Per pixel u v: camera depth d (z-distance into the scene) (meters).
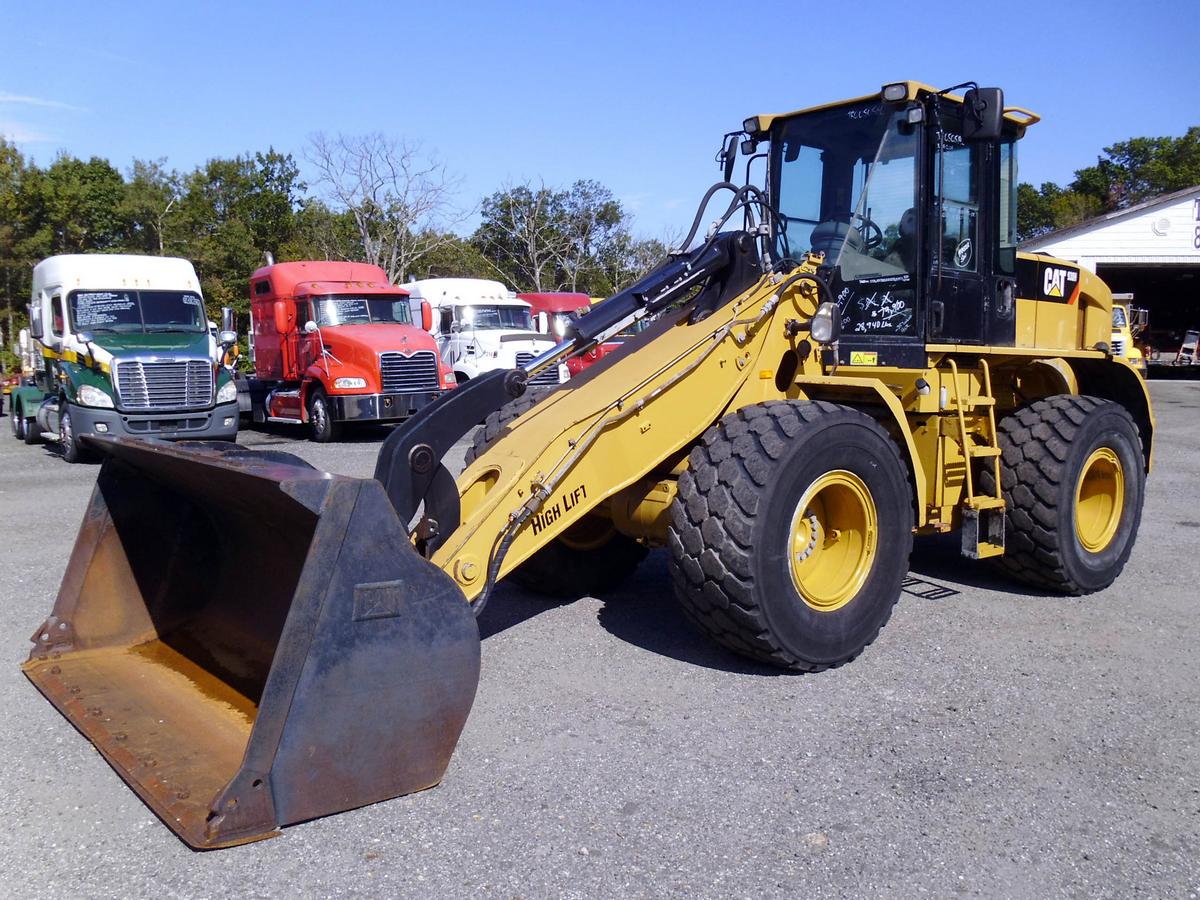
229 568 4.43
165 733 3.56
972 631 5.28
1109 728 4.01
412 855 3.02
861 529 4.67
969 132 5.01
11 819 3.24
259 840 3.05
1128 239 27.97
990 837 3.16
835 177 5.59
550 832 3.16
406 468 3.92
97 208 40.06
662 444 4.52
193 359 13.16
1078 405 5.85
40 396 14.95
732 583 4.22
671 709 4.16
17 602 5.81
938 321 5.32
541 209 43.25
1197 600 5.93
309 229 44.00
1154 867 3.01
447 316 18.94
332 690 3.12
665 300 4.83
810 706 4.21
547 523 4.14
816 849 3.08
